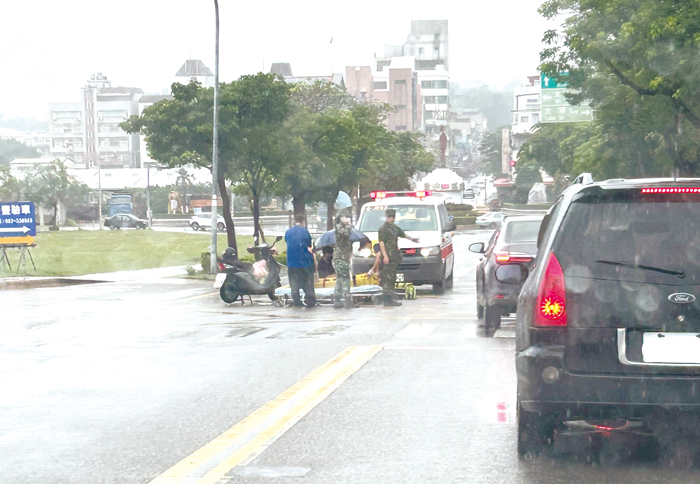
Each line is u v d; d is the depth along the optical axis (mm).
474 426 7348
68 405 8570
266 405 8336
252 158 35500
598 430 7051
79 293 26219
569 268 5781
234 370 10500
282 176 37219
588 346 5711
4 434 7359
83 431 7410
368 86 178375
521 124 188500
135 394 9078
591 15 28625
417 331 14086
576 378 5691
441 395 8688
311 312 18219
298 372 10227
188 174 131000
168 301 22750
